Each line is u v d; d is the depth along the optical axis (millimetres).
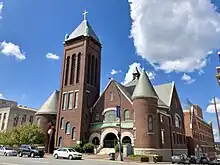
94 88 53094
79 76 51312
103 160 32375
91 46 55000
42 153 35250
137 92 41938
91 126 47812
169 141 45406
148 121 39625
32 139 48812
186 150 54500
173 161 37406
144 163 30672
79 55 53500
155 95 42031
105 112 47031
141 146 38000
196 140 70062
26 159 28172
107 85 49281
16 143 50312
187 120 68875
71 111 49031
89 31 55594
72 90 51062
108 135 45781
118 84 48500
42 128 52156
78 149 42469
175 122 52656
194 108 79250
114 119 45312
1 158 28859
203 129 87188
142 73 44312
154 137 38750
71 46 55531
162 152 41281
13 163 21469
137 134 39188
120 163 27406
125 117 43875
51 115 53250
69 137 46938
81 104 47844
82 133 45812
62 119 50219
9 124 78375
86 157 36531
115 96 47000
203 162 45188
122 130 42531
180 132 53906
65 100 51562
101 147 43125
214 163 46375
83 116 47250
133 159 34000
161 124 44125
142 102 40688
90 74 52906
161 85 58031
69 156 32969
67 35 57938
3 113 81500
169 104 51094
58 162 24578
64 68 54781
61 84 53656
